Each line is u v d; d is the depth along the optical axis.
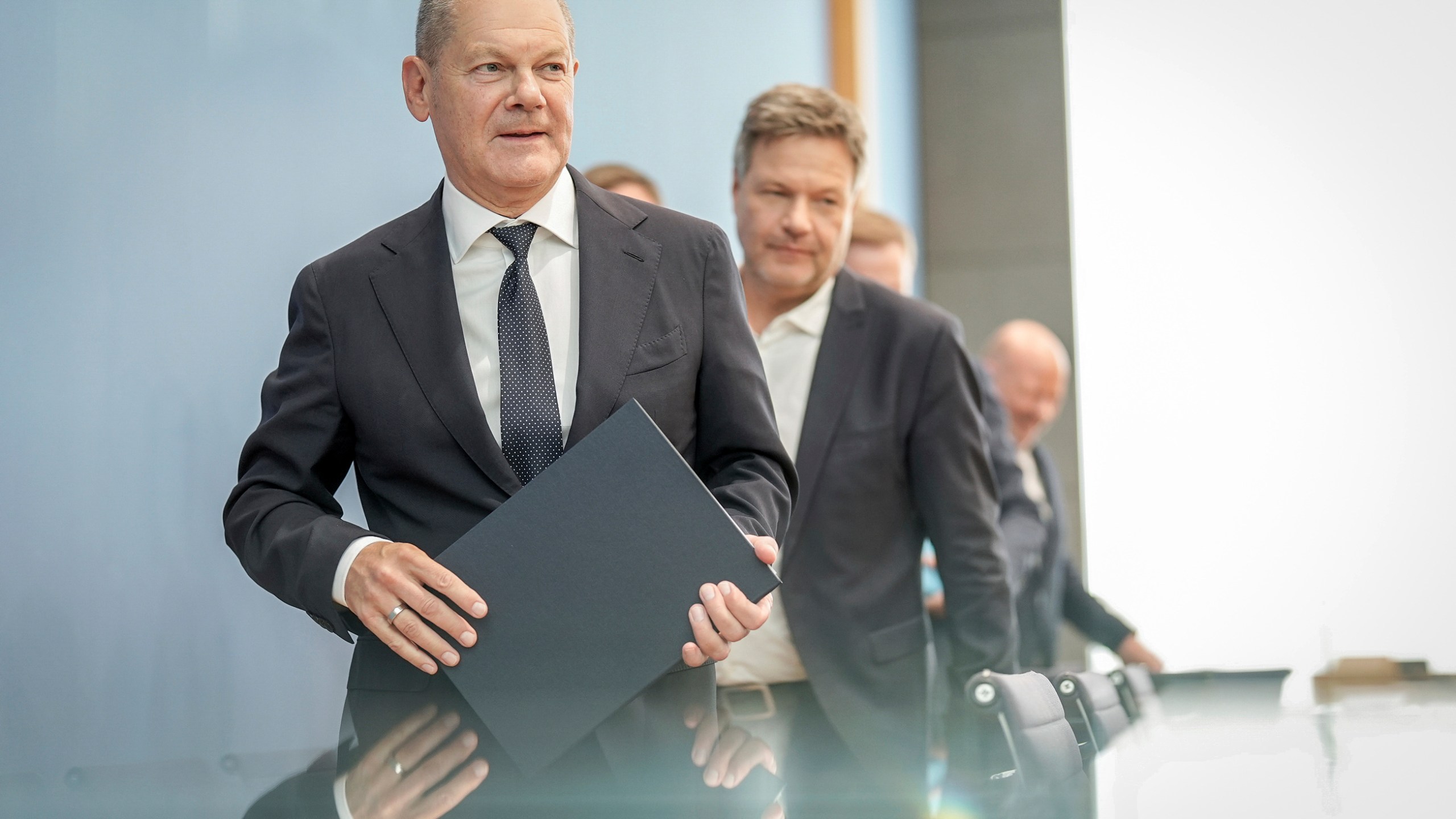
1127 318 5.95
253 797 0.78
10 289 1.76
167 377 2.05
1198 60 5.95
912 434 2.06
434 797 0.79
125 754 0.98
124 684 1.89
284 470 1.39
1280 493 5.64
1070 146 6.21
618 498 1.12
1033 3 6.34
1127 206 6.00
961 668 1.99
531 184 1.36
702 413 1.42
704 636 1.07
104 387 1.92
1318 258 5.71
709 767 0.89
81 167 1.90
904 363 2.08
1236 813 0.73
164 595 2.01
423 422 1.36
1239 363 5.75
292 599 1.27
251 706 2.09
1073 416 5.94
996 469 3.01
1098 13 6.16
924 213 6.39
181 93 2.11
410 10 2.80
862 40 5.46
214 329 2.17
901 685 1.89
